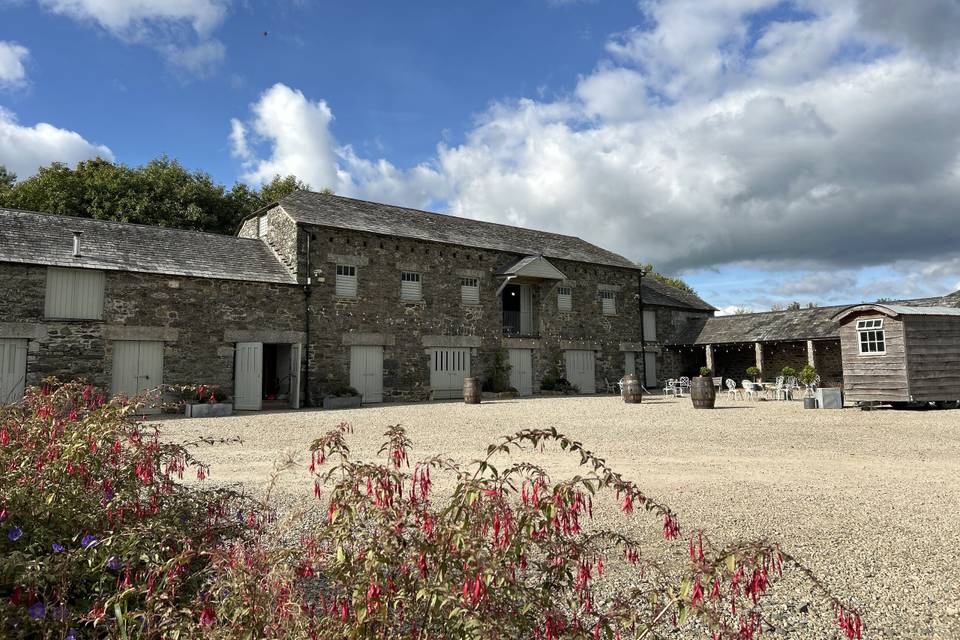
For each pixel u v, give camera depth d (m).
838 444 9.34
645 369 26.81
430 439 9.98
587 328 24.11
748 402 18.44
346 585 1.92
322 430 11.05
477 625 1.63
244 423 12.22
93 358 14.01
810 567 3.96
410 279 19.52
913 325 14.34
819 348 24.78
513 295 25.52
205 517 3.12
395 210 22.11
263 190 32.06
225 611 1.92
